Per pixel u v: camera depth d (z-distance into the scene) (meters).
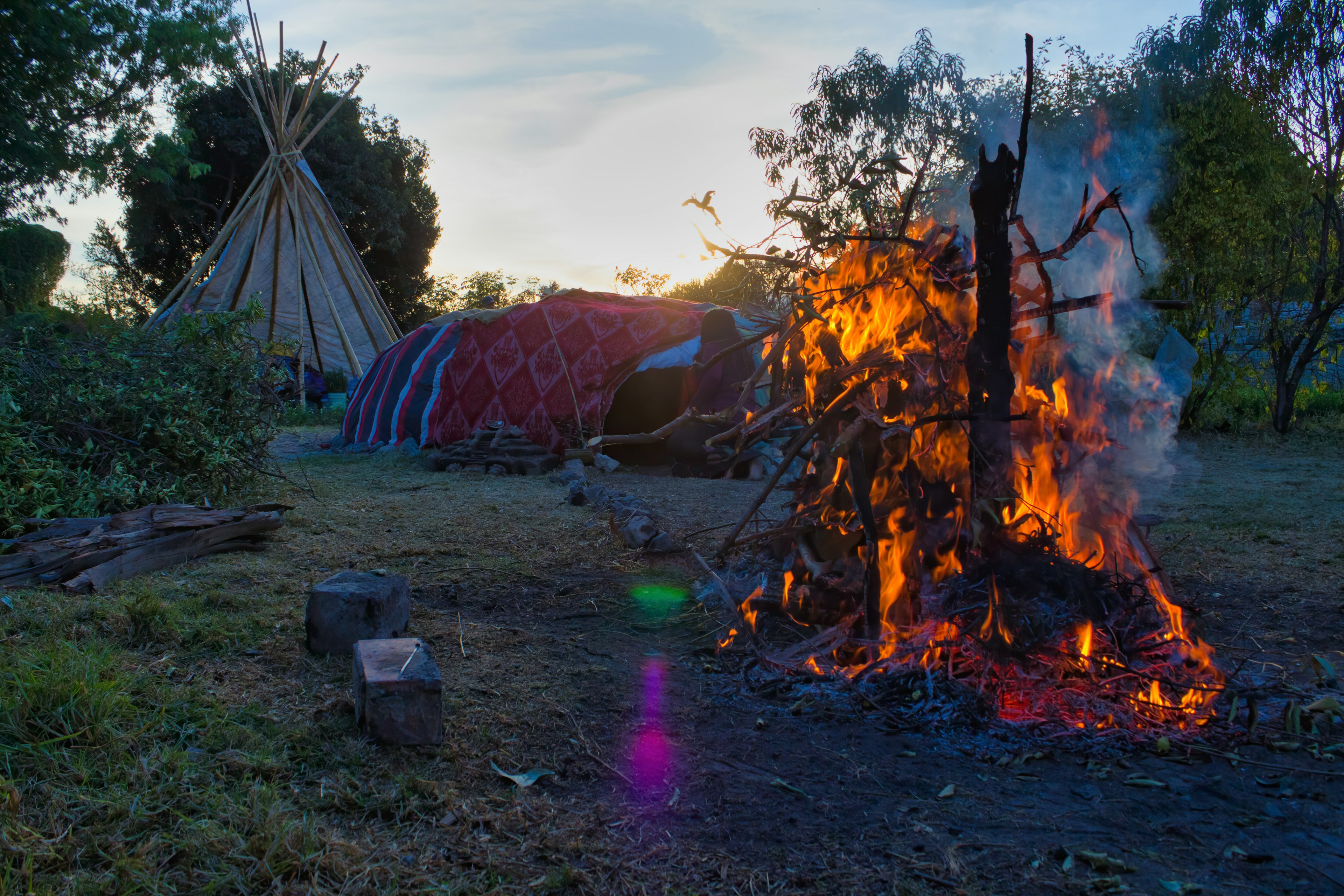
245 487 6.86
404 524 6.02
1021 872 2.02
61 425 5.41
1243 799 2.39
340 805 2.22
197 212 30.61
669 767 2.55
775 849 2.11
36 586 3.94
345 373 18.70
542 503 7.06
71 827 2.01
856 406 3.50
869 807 2.34
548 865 2.02
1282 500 7.21
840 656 3.38
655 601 4.28
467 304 38.91
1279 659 3.50
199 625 3.49
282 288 18.19
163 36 17.03
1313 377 15.45
